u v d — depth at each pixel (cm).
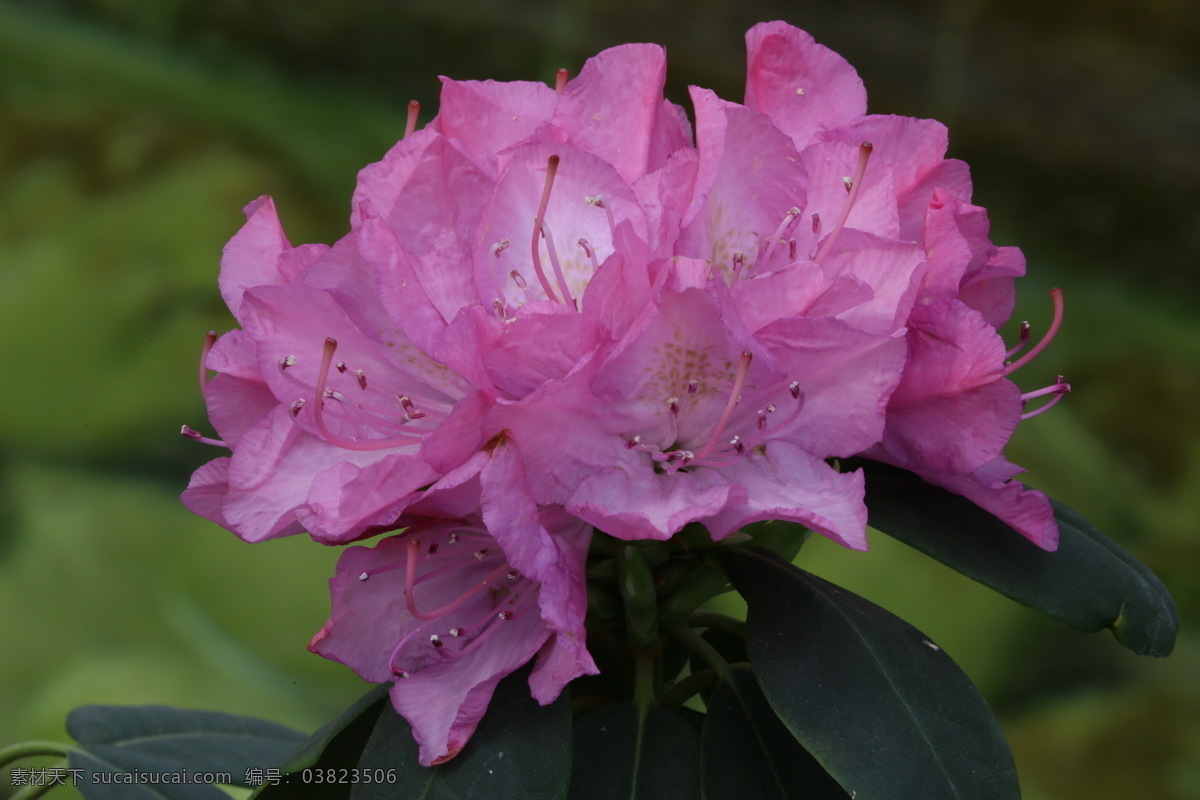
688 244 66
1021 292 217
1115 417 201
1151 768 164
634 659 70
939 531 67
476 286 66
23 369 191
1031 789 164
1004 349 64
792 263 65
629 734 68
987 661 175
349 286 66
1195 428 197
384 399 67
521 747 65
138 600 173
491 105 68
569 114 67
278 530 66
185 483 188
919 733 65
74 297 199
